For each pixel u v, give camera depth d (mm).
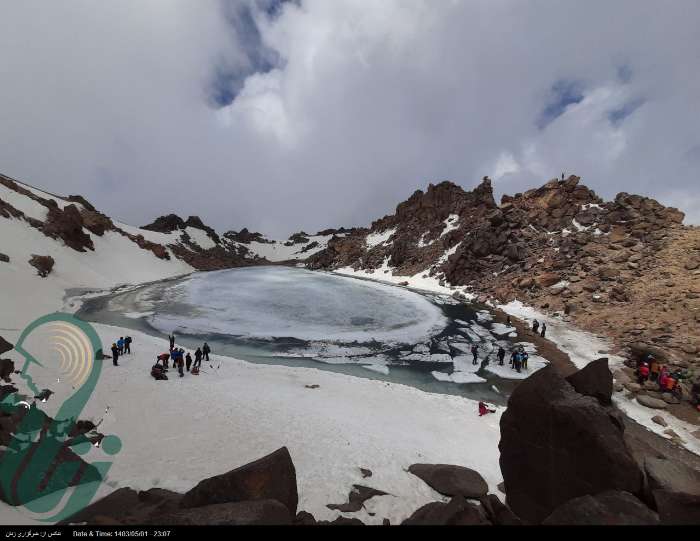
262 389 19641
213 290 63469
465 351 31969
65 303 46344
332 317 45938
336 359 30234
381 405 19141
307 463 11336
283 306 51938
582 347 30266
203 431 13133
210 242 143375
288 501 6387
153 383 18250
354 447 12820
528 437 6699
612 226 54656
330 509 8773
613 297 38312
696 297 32188
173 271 92312
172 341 27844
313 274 87000
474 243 64688
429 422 17125
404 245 86750
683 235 44719
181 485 9039
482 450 14195
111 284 63906
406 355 31359
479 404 19219
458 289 60656
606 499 4957
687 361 23406
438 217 90562
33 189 84875
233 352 31547
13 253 50938
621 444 5617
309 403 17875
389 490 10016
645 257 43500
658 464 5629
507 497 6953
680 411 18891
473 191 90000
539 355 29297
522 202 68750
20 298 39656
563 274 47438
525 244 59281
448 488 9984
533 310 43531
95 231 83250
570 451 6047
